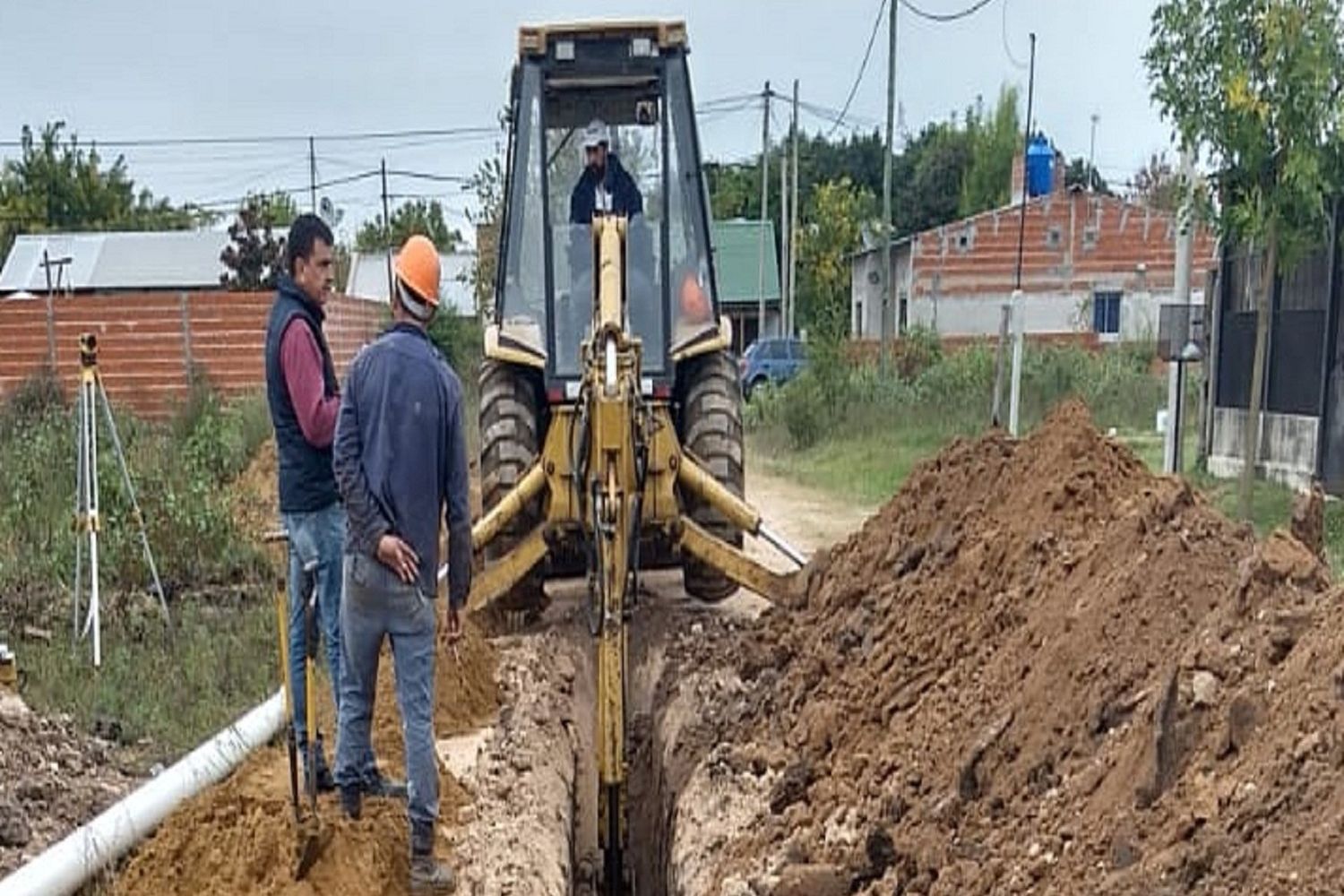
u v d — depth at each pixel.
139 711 7.02
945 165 56.34
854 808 5.16
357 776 5.04
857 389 22.58
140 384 21.84
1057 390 22.27
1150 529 5.25
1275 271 11.46
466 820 5.54
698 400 8.99
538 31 8.87
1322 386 12.50
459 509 4.93
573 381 8.54
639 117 9.05
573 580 9.48
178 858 5.01
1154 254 36.34
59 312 21.75
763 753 6.09
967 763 4.84
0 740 6.25
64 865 4.82
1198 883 3.42
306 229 4.96
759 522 8.12
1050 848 4.10
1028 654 5.28
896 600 6.77
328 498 5.10
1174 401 12.31
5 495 11.12
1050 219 36.56
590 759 7.02
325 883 4.76
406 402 4.75
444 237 47.75
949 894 4.23
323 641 5.84
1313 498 5.11
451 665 6.98
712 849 5.31
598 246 7.69
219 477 14.11
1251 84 9.98
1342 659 3.63
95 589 8.09
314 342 4.99
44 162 46.81
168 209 56.59
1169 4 10.30
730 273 48.41
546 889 5.00
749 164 60.28
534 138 8.88
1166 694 4.02
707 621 8.50
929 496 7.52
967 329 37.03
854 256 45.03
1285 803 3.44
